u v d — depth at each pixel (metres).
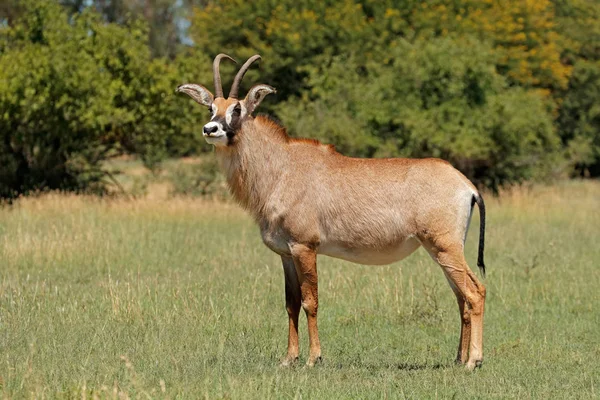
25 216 66.06
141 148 93.44
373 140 88.88
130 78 87.00
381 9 118.38
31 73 79.06
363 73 113.25
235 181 30.61
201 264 50.06
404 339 34.00
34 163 88.06
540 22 126.94
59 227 60.31
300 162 30.11
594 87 142.50
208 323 34.56
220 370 27.67
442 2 118.50
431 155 91.25
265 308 38.12
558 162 111.81
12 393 24.47
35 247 51.00
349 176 29.75
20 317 34.53
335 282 43.25
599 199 94.69
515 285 43.88
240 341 32.19
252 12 123.31
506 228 66.69
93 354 30.00
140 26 90.88
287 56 119.44
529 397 25.17
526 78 119.00
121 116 81.81
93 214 67.75
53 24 87.75
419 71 90.69
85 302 38.19
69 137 85.19
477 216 75.62
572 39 144.62
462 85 90.06
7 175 87.94
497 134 91.00
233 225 69.31
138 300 36.97
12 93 78.19
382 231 29.42
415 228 29.23
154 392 24.56
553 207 80.25
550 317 37.81
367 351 32.16
